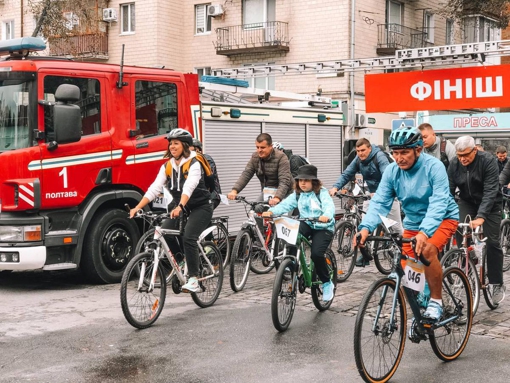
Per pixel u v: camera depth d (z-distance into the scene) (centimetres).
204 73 3142
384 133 2889
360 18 2752
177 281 775
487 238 770
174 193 761
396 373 560
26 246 886
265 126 1300
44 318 751
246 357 601
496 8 2872
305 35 2823
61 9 2331
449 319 583
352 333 683
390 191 573
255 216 919
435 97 1335
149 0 3081
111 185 978
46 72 902
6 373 558
